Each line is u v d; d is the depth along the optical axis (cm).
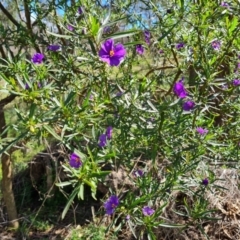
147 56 90
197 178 70
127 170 75
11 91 48
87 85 63
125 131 56
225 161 71
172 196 95
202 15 57
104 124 59
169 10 62
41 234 116
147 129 56
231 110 73
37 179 131
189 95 67
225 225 103
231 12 60
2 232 117
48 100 50
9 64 59
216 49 62
